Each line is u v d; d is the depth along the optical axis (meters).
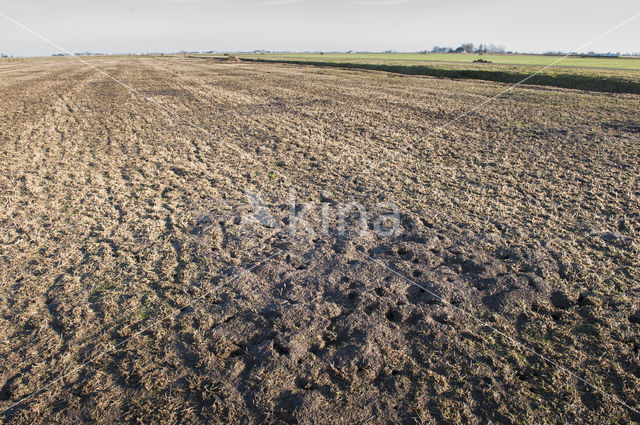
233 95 20.48
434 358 3.40
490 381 3.16
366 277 4.53
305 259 4.97
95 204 6.75
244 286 4.42
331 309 3.99
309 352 3.50
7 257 5.09
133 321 3.92
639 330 3.61
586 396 3.03
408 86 23.66
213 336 3.69
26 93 22.34
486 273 4.53
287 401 3.04
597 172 7.98
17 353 3.58
